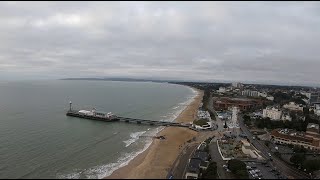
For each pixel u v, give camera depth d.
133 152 157.00
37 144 161.25
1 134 177.62
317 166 130.38
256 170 130.00
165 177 121.50
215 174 119.56
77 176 121.62
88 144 167.88
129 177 121.31
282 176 124.88
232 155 151.50
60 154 147.38
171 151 158.75
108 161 141.62
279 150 167.50
